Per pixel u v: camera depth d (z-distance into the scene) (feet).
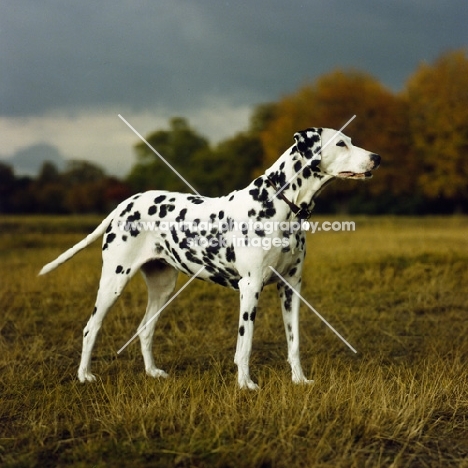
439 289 32.91
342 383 17.08
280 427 14.40
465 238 56.70
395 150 111.86
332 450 13.53
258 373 19.65
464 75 113.39
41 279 36.99
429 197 116.26
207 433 14.17
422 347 23.02
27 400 17.15
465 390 17.16
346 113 106.93
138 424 14.90
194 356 22.18
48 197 92.89
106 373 20.22
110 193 88.94
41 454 13.79
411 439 14.32
